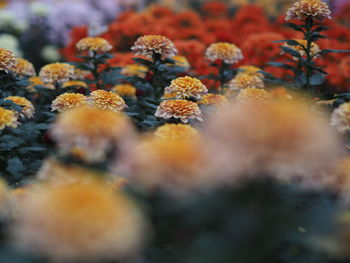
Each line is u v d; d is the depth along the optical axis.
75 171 0.72
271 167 0.54
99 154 0.71
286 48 1.11
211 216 0.59
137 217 0.55
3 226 0.71
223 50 1.27
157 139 0.80
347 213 0.65
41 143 1.00
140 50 1.17
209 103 1.07
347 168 0.73
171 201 0.65
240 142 0.54
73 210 0.47
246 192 0.59
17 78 1.11
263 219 0.58
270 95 1.12
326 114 1.05
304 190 0.71
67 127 0.71
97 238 0.46
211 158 0.62
